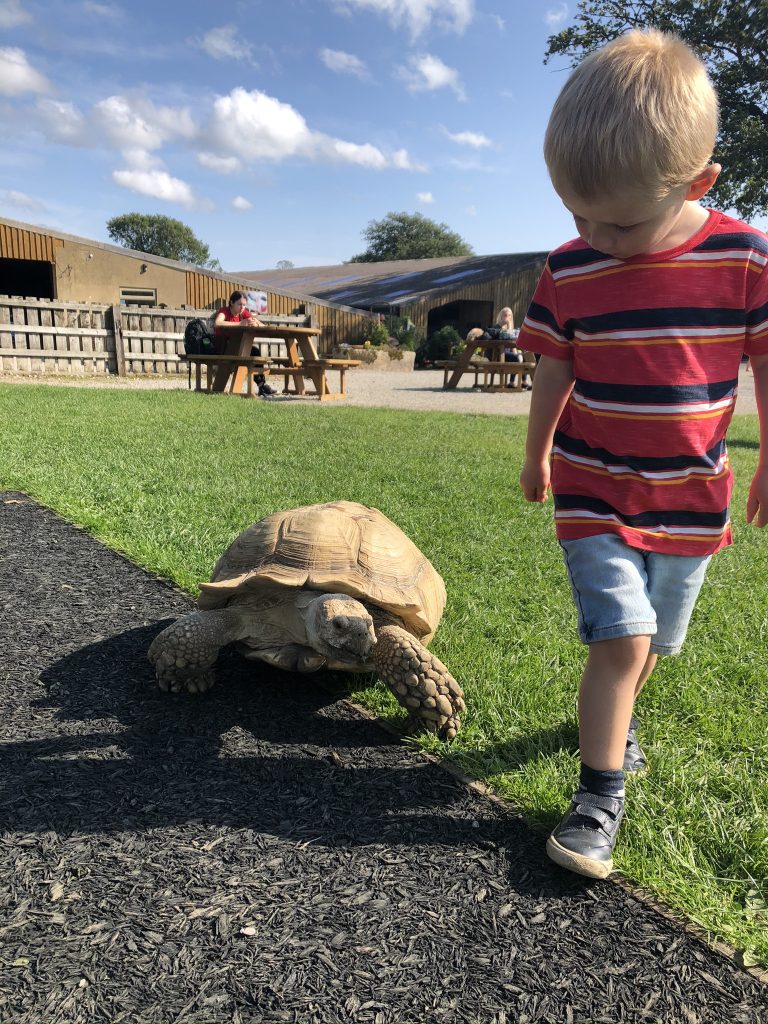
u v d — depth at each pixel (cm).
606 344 177
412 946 145
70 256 2127
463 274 3111
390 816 185
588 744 176
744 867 168
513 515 486
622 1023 130
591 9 2748
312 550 245
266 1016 128
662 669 265
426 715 220
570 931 150
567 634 295
